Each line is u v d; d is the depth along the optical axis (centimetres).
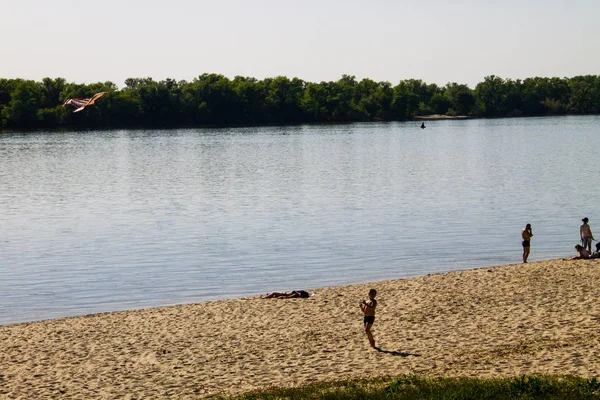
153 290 3058
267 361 1991
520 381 1597
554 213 4894
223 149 12888
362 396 1594
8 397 1764
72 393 1786
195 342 2206
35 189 6975
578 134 15975
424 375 1766
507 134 16662
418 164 9212
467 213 4969
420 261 3519
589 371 1703
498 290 2702
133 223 4825
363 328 2289
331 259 3597
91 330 2383
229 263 3544
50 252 3881
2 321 2617
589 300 2464
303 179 7562
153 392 1777
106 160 10606
